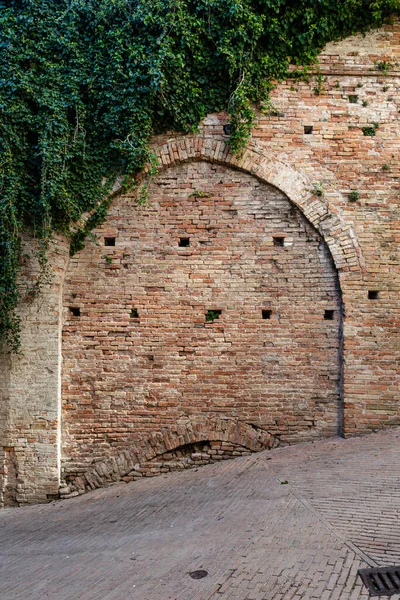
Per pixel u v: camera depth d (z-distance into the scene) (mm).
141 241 8945
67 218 8633
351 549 4906
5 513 8117
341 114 8953
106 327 8867
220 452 8766
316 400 8836
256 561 4922
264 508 6289
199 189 8969
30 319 8555
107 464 8688
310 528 5516
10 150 8227
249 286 8938
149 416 8797
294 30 8773
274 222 8961
